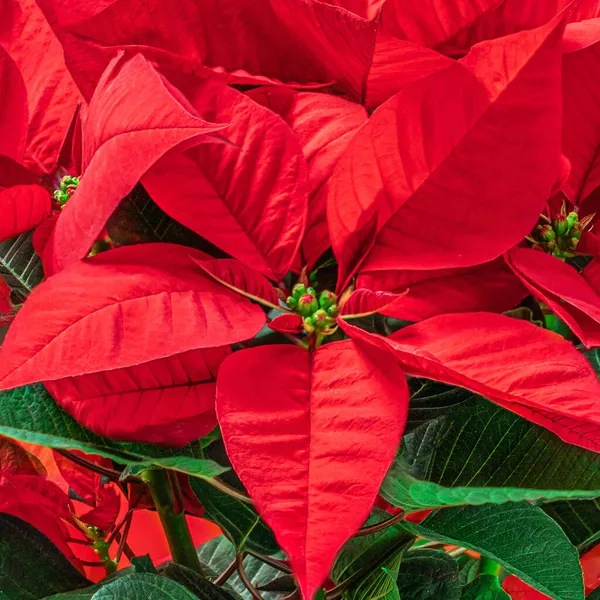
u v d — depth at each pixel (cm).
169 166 72
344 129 75
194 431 73
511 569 76
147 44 76
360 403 67
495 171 71
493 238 71
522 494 73
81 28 74
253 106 73
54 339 66
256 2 76
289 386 68
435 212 72
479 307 74
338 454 65
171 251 71
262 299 73
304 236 75
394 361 68
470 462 75
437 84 70
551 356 68
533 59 69
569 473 73
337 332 76
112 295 68
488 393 67
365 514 63
